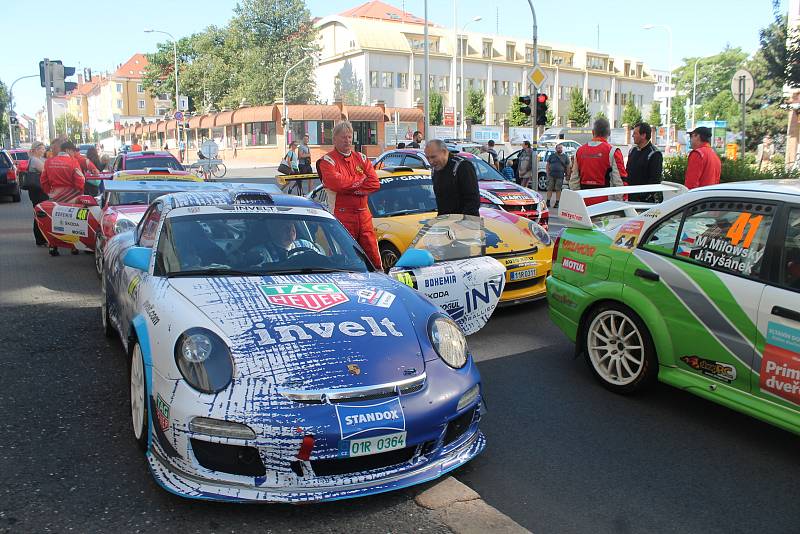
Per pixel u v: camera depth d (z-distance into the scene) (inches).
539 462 141.9
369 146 2028.8
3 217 629.0
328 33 2605.8
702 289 154.3
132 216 289.3
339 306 136.8
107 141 4493.1
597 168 324.8
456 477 135.3
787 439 153.9
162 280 148.7
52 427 154.9
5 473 132.1
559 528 117.3
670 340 163.0
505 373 198.2
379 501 124.1
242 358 118.7
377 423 115.8
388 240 293.1
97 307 275.0
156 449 124.1
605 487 131.6
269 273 153.9
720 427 160.1
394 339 129.0
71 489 126.3
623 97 3240.7
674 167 580.7
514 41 2817.4
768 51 525.0
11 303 280.8
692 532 116.3
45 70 700.7
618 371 179.5
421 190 321.7
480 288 197.9
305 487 114.8
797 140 820.0
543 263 265.9
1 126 2819.9
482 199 424.2
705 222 159.3
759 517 121.1
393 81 2500.0
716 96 3565.5
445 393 124.8
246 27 2425.0
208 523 115.8
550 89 2908.5
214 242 161.6
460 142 1051.9
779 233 143.2
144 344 130.6
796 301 135.4
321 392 115.1
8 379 186.9
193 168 1201.4
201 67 2581.2
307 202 190.2
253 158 2129.7
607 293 177.6
